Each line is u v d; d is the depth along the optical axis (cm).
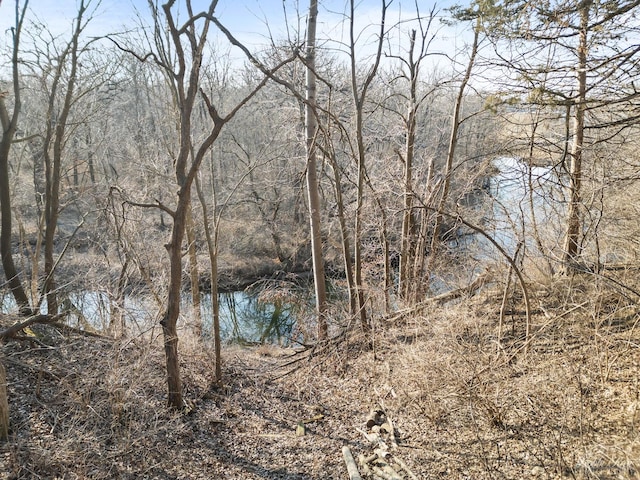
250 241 2161
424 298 1069
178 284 697
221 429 707
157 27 925
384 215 1038
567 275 862
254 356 1135
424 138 1478
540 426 580
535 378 670
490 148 944
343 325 1012
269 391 863
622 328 716
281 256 2112
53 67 1025
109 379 653
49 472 524
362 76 1314
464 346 773
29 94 1274
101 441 594
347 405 778
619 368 636
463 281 1026
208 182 1956
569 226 798
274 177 1747
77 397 618
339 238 1714
